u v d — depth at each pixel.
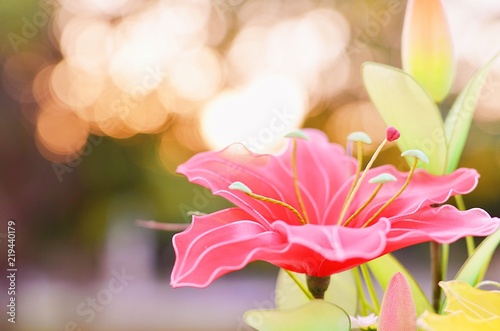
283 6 7.59
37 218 6.18
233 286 6.24
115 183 7.99
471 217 0.58
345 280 0.73
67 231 7.25
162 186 8.05
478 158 6.89
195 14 7.41
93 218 7.67
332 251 0.50
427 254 6.39
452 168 0.73
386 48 7.33
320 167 0.73
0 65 5.89
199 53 7.32
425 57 0.75
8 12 5.94
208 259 0.54
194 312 5.09
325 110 7.42
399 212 0.65
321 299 0.56
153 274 5.90
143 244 5.93
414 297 0.68
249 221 0.60
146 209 7.96
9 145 5.75
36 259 6.09
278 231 0.58
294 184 0.70
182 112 7.25
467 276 0.66
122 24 6.66
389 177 0.58
